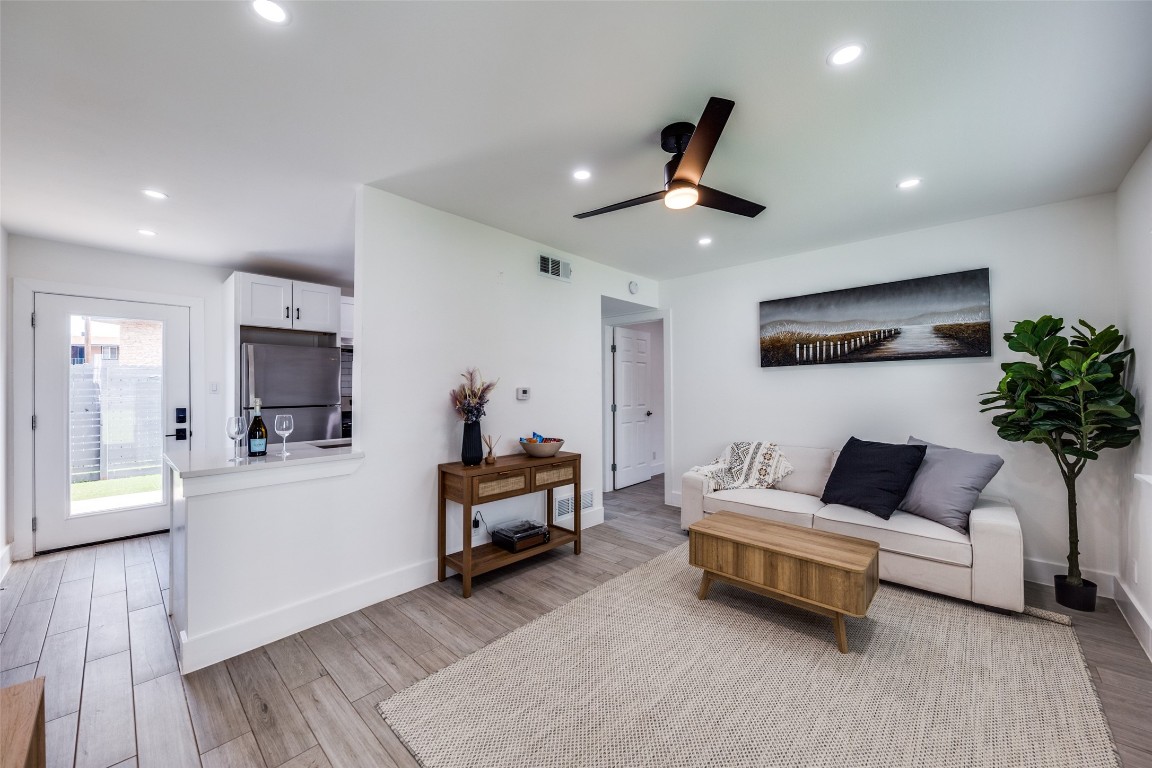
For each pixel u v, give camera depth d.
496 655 2.12
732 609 2.55
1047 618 2.37
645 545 3.60
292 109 1.86
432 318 2.92
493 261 3.28
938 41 1.49
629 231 3.35
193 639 2.04
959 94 1.77
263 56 1.55
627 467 5.72
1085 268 2.74
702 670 2.00
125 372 3.77
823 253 3.75
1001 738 1.59
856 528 2.82
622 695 1.84
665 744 1.58
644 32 1.46
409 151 2.20
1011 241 2.96
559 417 3.80
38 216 2.96
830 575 2.14
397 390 2.76
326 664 2.07
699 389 4.55
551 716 1.72
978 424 3.08
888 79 1.68
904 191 2.65
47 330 3.44
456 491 2.82
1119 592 2.55
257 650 2.18
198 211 2.89
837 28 1.44
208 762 1.54
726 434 4.34
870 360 3.48
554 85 1.73
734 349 4.29
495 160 2.29
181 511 2.16
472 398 2.95
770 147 2.16
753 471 3.74
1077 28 1.43
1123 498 2.55
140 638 2.30
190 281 4.07
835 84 1.71
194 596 2.06
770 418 4.05
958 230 3.14
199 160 2.25
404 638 2.28
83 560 3.31
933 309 3.21
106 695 1.87
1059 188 2.61
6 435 3.24
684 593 2.75
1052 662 2.02
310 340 4.51
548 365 3.71
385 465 2.71
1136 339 2.34
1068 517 2.62
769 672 1.98
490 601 2.67
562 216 3.06
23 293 3.34
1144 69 1.61
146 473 3.87
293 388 4.05
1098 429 2.39
